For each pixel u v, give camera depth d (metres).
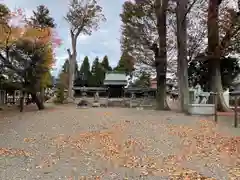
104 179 5.23
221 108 18.30
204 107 15.58
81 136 9.54
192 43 23.89
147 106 26.53
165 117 14.34
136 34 23.86
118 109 21.16
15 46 18.97
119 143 8.46
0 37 17.91
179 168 5.95
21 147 7.91
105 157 6.89
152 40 23.19
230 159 6.66
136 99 31.25
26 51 19.45
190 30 23.89
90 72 66.12
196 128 11.03
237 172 5.61
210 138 9.15
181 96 18.45
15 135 9.68
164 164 6.27
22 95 20.34
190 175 5.42
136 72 33.28
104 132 10.21
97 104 27.52
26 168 5.89
